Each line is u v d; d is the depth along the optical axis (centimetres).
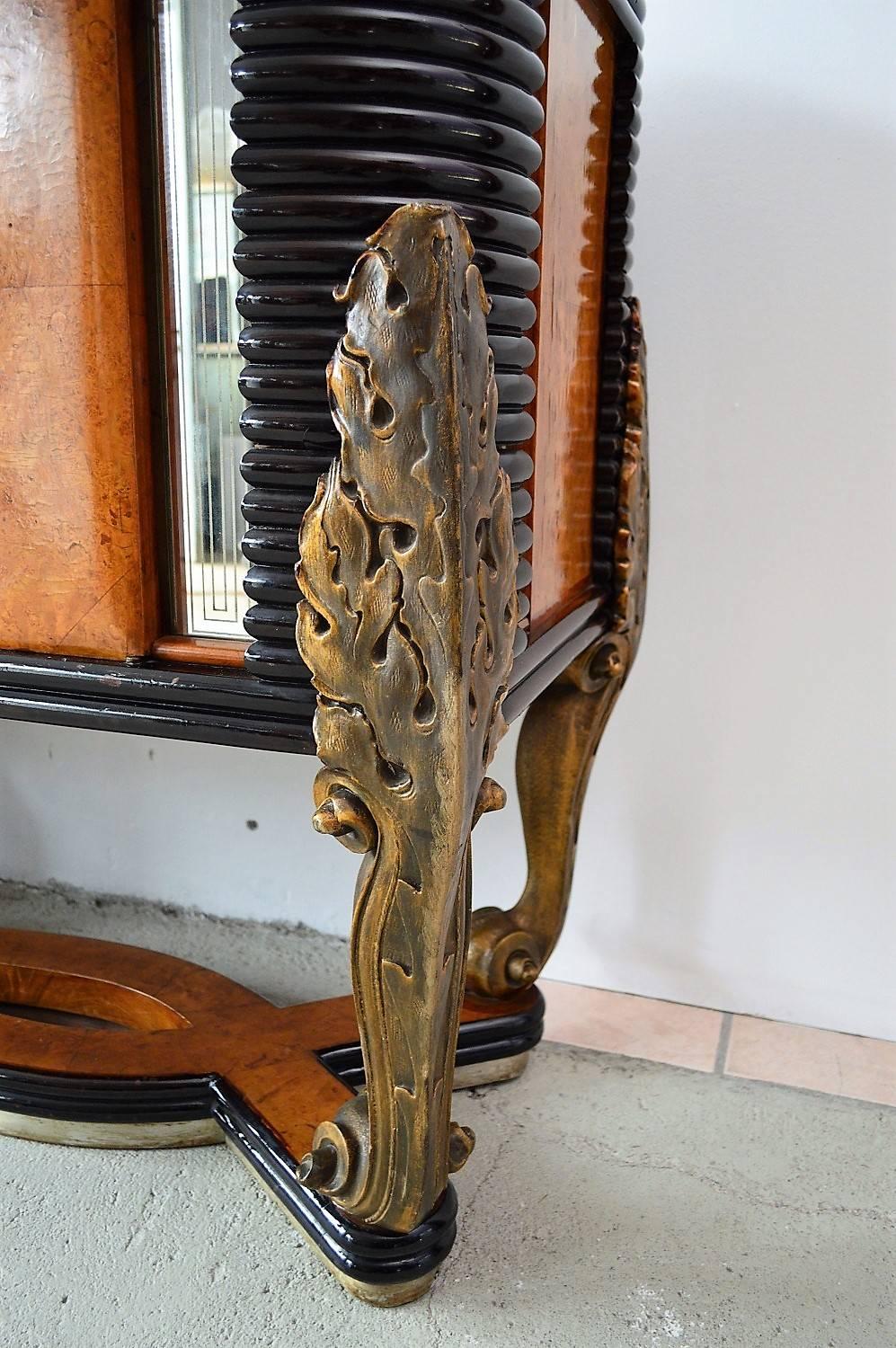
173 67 51
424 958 54
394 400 45
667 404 90
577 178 66
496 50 47
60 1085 75
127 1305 62
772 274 86
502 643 52
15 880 119
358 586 48
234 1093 75
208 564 56
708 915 98
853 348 85
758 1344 60
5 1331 60
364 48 45
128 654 56
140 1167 75
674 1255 67
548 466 65
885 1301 64
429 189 47
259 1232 69
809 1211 72
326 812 52
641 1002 100
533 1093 85
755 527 90
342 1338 60
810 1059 91
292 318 48
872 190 83
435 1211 63
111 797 114
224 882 113
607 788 98
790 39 83
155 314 53
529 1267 66
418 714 49
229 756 109
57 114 51
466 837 52
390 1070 57
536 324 59
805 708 92
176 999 87
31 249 53
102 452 54
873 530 87
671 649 94
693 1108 83
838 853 93
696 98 86
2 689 59
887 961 94
